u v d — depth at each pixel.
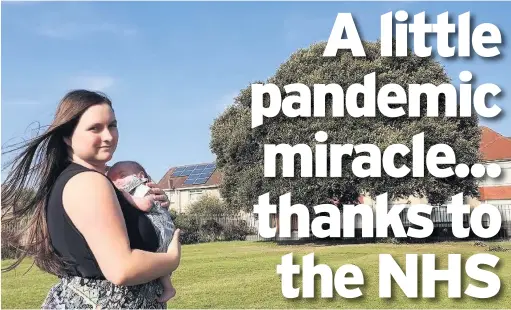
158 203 2.40
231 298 9.43
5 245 2.36
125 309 2.22
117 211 2.10
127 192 2.36
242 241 26.84
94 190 2.08
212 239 28.94
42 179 2.30
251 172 24.77
